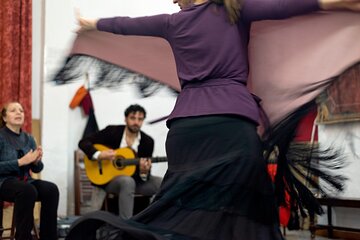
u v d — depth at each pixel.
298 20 1.60
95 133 4.18
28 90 4.46
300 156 1.59
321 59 1.62
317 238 3.86
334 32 1.59
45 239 3.20
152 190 4.02
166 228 1.33
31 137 3.52
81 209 4.66
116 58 1.96
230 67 1.43
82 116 4.87
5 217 4.11
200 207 1.34
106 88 1.98
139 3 4.15
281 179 1.58
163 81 1.95
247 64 1.53
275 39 1.65
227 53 1.43
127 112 4.18
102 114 4.89
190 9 1.49
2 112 3.40
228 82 1.42
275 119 1.66
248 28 1.52
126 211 3.82
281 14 1.42
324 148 1.63
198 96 1.44
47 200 3.21
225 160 1.35
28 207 3.02
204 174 1.35
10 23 4.38
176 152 1.43
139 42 1.94
